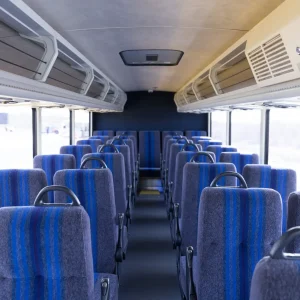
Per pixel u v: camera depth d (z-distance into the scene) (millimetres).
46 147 5453
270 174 2652
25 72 2639
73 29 2814
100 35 3053
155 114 9312
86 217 1325
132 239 4371
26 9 2064
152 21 2680
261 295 816
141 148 8930
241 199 1567
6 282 1340
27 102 3410
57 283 1357
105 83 5789
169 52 3896
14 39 2320
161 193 7156
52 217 1290
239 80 3471
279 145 4602
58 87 3305
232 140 6965
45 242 1288
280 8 2090
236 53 3184
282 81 2209
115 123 9312
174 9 2381
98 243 2363
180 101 8375
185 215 2723
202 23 2691
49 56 2705
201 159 4434
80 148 4504
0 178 2252
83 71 4207
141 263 3646
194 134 8984
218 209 1575
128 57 4180
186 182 2666
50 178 3500
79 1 2182
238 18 2475
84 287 1364
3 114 4234
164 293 3027
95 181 2297
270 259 851
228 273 1637
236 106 4305
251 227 1583
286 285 801
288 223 1598
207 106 5242
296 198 1536
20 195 2277
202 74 4844
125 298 2939
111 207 2340
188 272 2029
